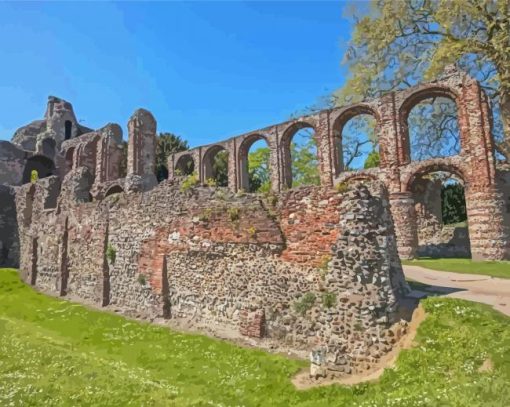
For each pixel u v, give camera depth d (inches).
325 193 454.0
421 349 339.0
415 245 979.3
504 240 863.1
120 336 565.3
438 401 261.7
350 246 413.1
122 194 746.8
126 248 714.2
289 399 343.6
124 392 351.6
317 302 441.7
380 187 435.5
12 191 1293.1
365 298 391.5
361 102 1111.0
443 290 509.0
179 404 329.7
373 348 374.9
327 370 387.2
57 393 348.8
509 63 957.8
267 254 498.3
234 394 362.6
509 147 995.9
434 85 971.9
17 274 1072.8
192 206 599.8
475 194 892.6
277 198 503.2
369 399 305.7
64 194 920.3
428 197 1156.5
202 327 555.2
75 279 841.5
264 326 486.0
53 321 670.5
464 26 1060.5
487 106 908.0
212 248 561.0
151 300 641.0
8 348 489.1
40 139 1870.1
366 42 1256.2
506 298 451.2
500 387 262.1
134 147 1230.9
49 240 950.4
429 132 1277.1
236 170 1445.6
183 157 1688.0
